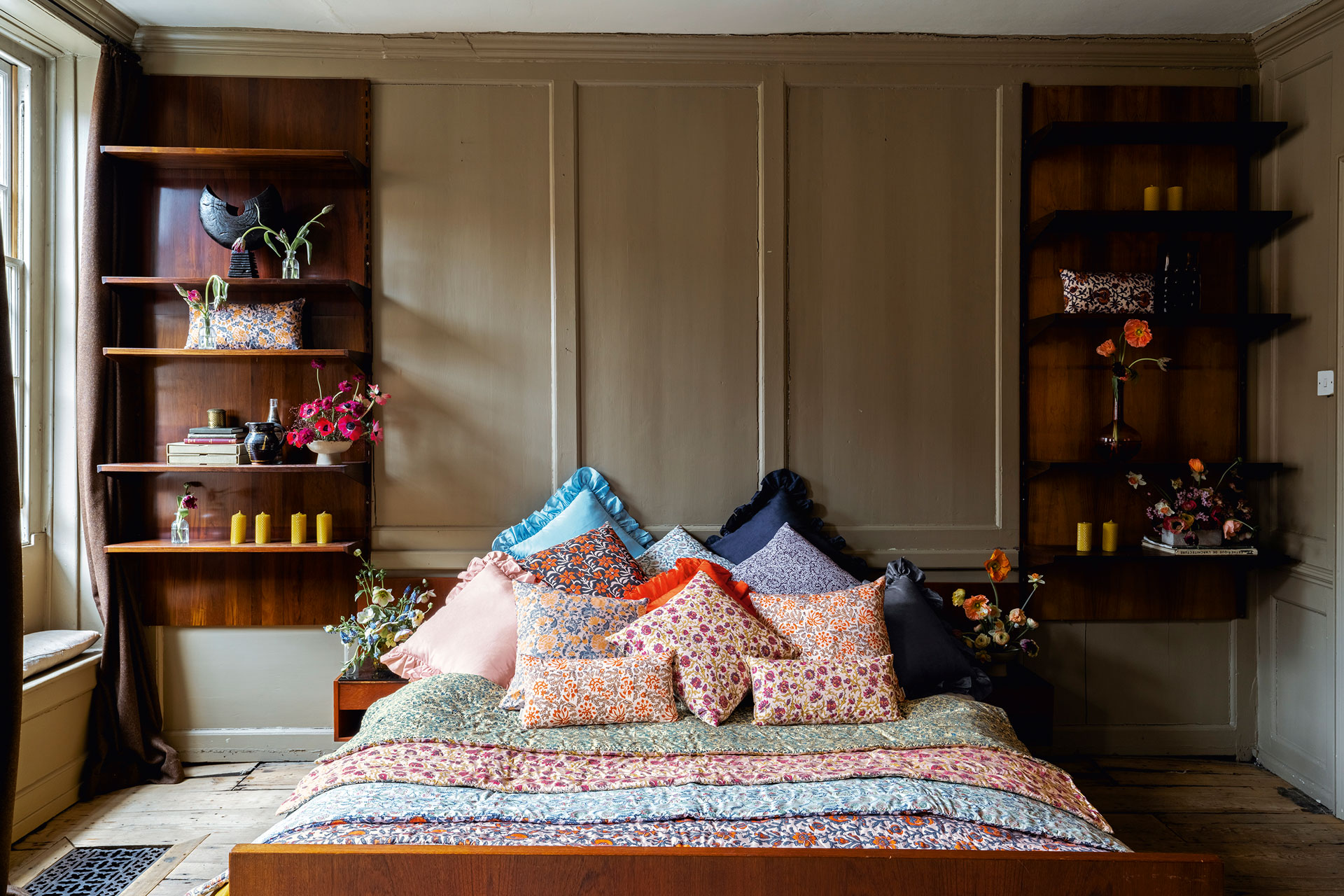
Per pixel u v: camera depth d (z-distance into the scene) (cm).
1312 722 302
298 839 164
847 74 326
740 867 151
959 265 329
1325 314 299
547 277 324
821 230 327
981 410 330
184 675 322
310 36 317
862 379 329
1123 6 303
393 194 322
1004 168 328
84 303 296
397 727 212
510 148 323
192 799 290
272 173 321
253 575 321
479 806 175
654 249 325
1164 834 270
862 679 230
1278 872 247
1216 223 316
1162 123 308
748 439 328
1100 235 330
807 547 299
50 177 311
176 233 320
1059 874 152
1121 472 328
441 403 324
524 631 250
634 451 326
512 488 325
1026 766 200
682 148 325
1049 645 332
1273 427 325
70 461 312
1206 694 334
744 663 238
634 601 262
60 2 281
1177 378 332
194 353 298
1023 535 330
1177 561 310
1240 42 327
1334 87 295
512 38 319
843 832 168
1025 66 328
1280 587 318
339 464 303
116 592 303
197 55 318
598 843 163
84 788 291
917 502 330
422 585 323
